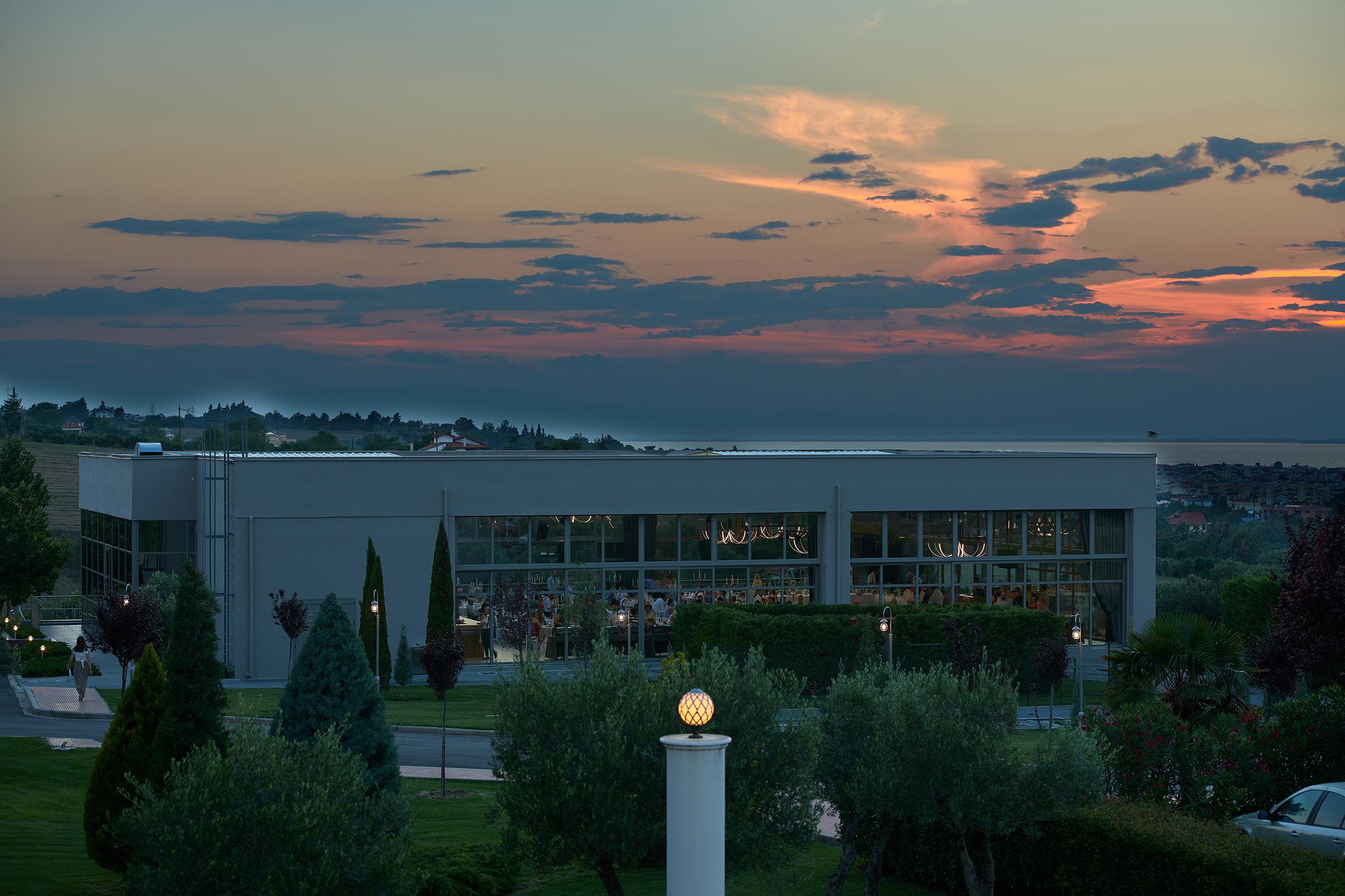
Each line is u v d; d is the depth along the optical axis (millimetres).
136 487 49844
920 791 14406
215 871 11562
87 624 46562
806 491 48281
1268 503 114375
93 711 33750
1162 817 15547
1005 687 15141
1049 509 50156
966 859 14969
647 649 47000
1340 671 25672
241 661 43656
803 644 38156
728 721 13766
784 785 14039
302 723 17547
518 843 13672
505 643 45812
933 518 49531
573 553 46812
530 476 46188
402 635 42062
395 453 54938
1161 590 61094
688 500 47469
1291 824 16781
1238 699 22906
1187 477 117875
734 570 48031
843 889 17359
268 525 44000
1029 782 14430
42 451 149250
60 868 17375
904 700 14758
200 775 12172
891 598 49156
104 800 16391
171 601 40188
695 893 10664
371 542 40656
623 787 13383
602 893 17797
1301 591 25094
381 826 12961
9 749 26953
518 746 13742
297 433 169750
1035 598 50219
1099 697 39062
